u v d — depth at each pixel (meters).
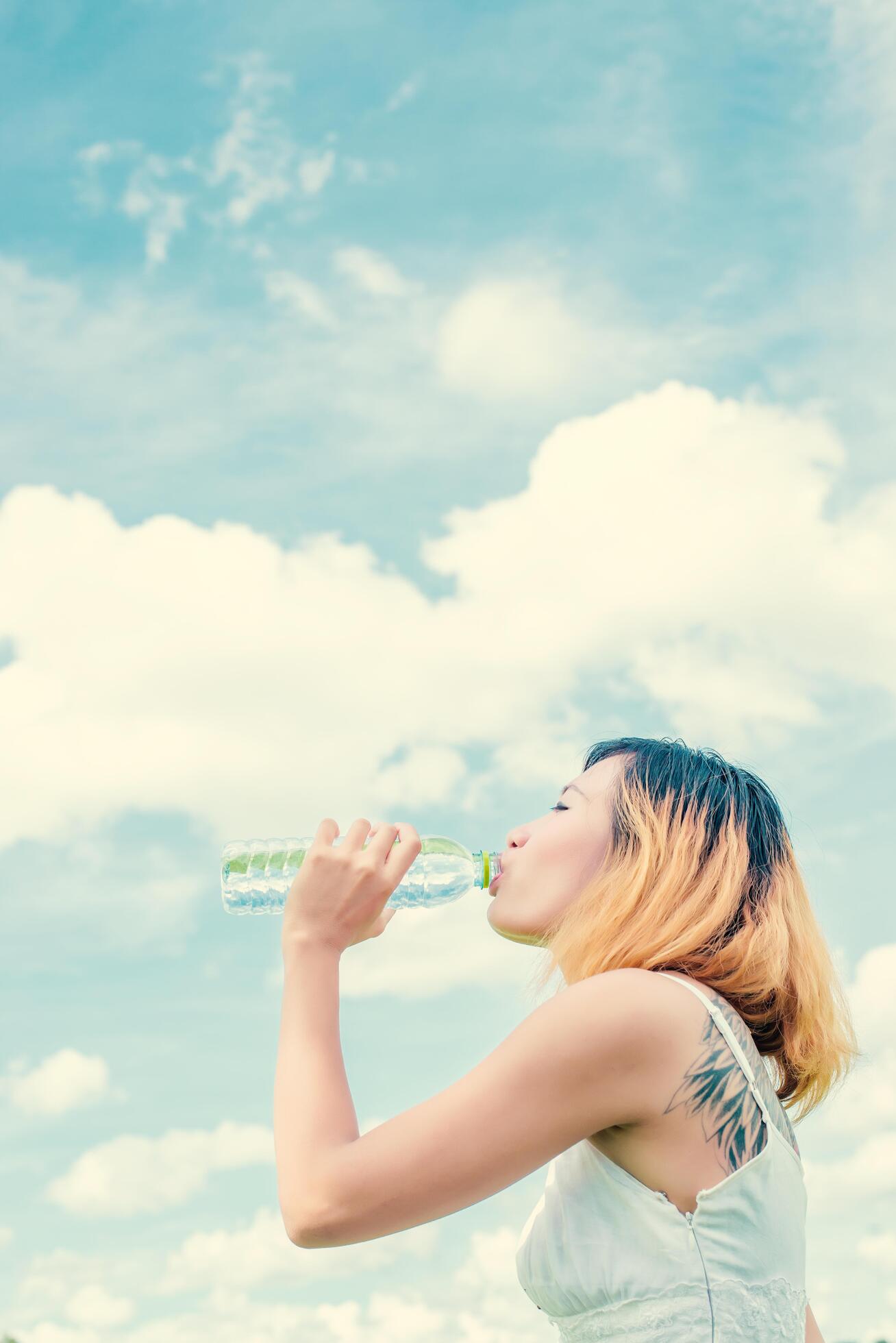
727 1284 1.21
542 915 1.50
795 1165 1.33
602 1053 1.24
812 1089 1.48
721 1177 1.25
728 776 1.50
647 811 1.46
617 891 1.43
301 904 1.41
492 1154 1.22
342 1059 1.34
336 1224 1.20
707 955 1.40
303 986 1.38
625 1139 1.28
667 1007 1.27
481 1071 1.25
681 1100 1.25
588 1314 1.27
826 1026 1.46
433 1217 1.22
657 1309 1.22
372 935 1.47
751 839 1.47
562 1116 1.23
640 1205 1.25
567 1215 1.31
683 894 1.41
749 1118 1.27
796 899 1.48
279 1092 1.31
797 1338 1.26
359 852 1.43
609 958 1.40
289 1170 1.24
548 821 1.55
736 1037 1.30
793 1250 1.28
